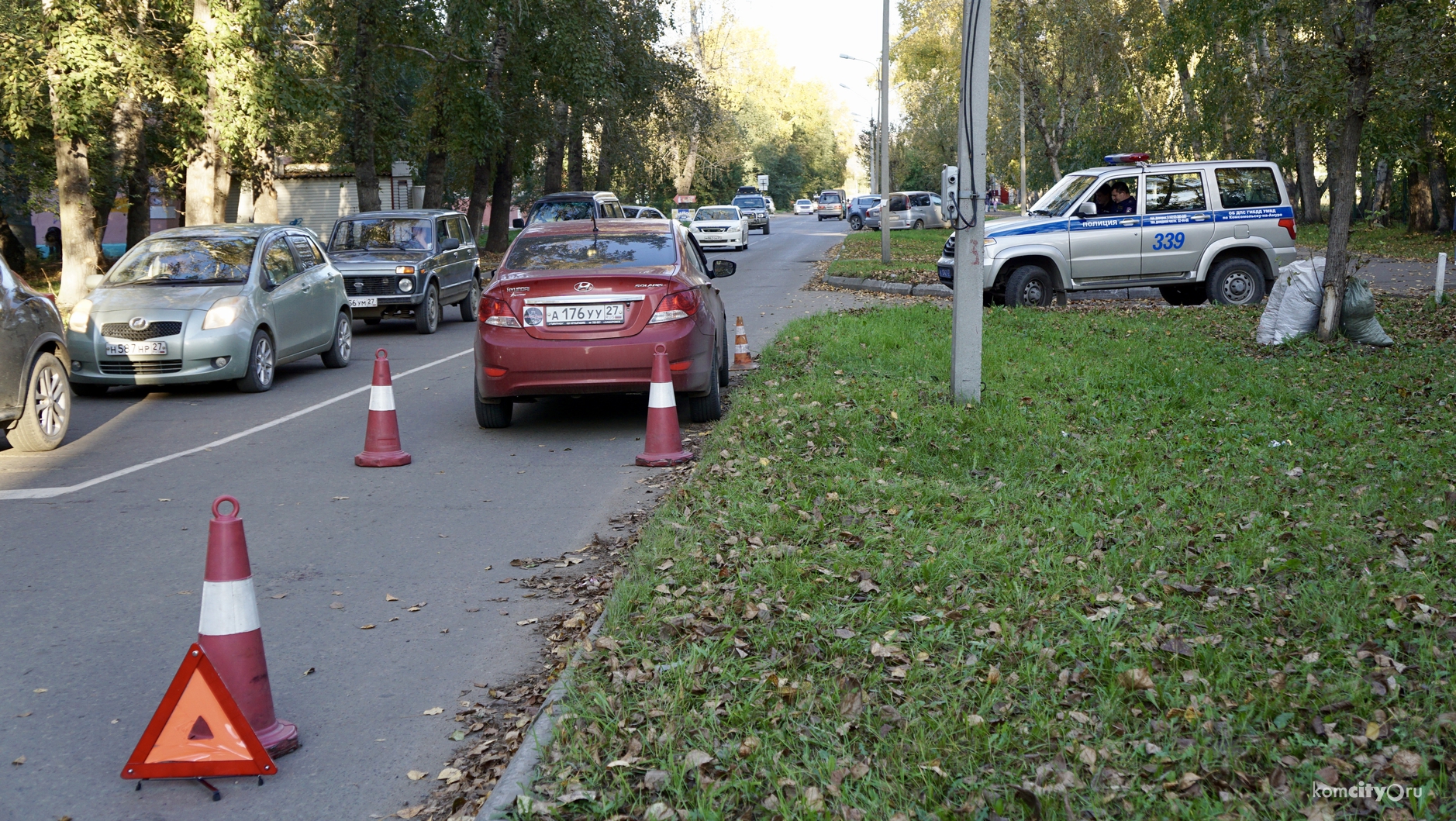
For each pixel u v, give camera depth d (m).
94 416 11.02
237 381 12.23
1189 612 4.82
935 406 9.41
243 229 13.43
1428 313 16.52
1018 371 11.41
